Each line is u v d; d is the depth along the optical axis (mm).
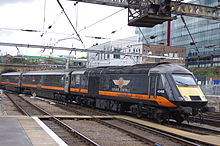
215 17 16641
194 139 11062
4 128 10766
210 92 34469
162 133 12078
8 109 19781
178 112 15594
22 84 41812
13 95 37906
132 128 14039
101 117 16734
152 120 17266
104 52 27281
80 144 9859
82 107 24234
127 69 19109
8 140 8727
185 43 63000
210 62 58812
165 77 15469
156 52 54125
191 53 63375
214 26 56531
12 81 46188
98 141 10562
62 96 29891
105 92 21281
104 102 21797
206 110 15422
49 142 8695
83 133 12039
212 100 29484
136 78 17719
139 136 11180
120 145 10109
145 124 14812
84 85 24703
